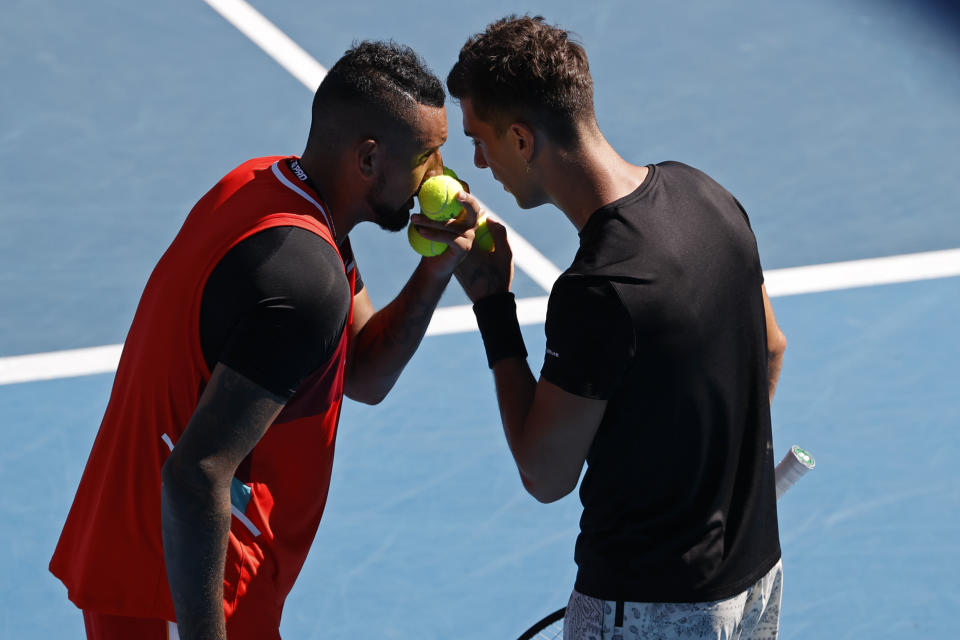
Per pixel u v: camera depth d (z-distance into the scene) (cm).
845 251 2469
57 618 1614
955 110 2997
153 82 2978
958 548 1761
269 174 1012
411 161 1030
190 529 930
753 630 1115
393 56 1022
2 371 2075
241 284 937
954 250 2461
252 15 3303
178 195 2591
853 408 2030
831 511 1830
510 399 1063
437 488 1866
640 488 983
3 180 2591
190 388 986
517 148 1002
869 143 2858
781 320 2252
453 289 2319
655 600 999
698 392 949
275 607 1124
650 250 929
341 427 1975
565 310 932
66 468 1859
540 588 1698
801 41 3294
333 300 949
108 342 2162
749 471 1022
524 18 1023
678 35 3325
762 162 2791
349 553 1748
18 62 3008
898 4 3453
